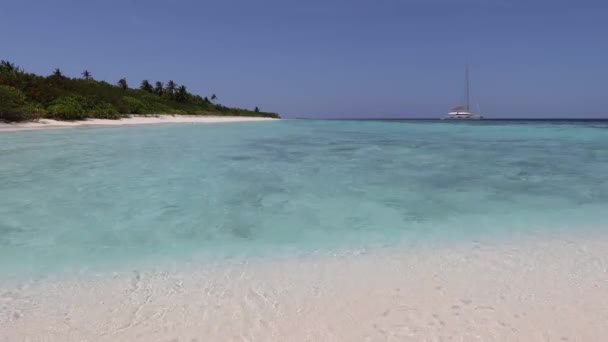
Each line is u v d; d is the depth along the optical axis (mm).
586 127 29297
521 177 7152
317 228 4094
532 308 2395
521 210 4797
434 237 3783
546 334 2127
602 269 2963
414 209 4871
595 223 4203
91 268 3021
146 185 6254
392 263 3133
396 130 26969
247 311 2381
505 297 2535
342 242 3650
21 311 2363
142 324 2232
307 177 7141
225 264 3119
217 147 12820
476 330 2168
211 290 2656
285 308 2418
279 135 20391
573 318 2279
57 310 2381
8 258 3195
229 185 6340
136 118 35594
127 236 3781
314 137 19016
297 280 2820
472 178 7070
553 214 4594
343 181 6766
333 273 2941
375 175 7391
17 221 4234
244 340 2090
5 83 25609
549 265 3049
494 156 10500
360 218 4465
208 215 4555
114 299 2525
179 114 51000
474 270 2969
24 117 22203
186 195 5578
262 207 4945
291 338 2111
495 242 3621
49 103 26203
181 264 3115
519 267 3016
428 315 2330
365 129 28828
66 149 11109
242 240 3709
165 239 3709
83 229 3984
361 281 2799
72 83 36156
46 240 3643
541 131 23906
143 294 2594
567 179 6945
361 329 2191
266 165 8656
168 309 2400
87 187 6023
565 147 13188
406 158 10102
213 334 2141
